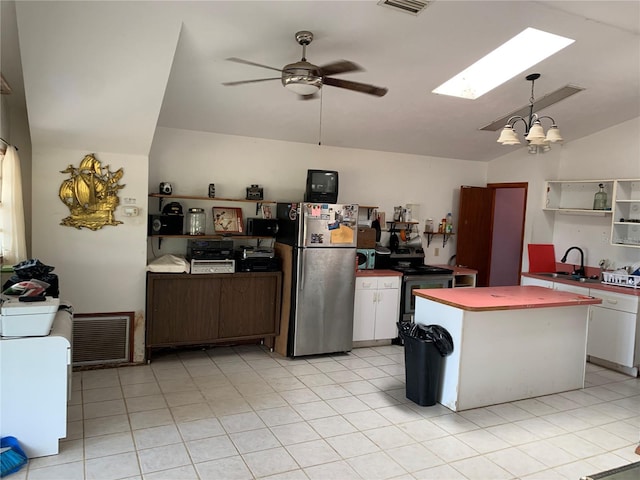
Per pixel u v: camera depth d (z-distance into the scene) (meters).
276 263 4.63
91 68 3.15
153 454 2.70
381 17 3.04
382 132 5.12
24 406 2.61
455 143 5.64
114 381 3.79
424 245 6.12
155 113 3.62
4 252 3.28
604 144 5.36
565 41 3.54
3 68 3.31
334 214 4.53
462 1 2.92
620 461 2.85
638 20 3.18
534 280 5.36
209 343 4.42
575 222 5.68
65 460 2.61
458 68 3.76
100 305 4.04
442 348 3.46
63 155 3.82
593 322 4.77
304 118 4.62
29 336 2.61
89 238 3.96
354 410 3.43
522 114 4.84
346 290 4.66
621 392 4.03
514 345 3.69
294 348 4.48
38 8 2.72
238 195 4.95
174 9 2.88
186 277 4.23
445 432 3.14
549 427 3.28
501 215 6.80
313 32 3.18
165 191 4.41
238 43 3.28
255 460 2.68
